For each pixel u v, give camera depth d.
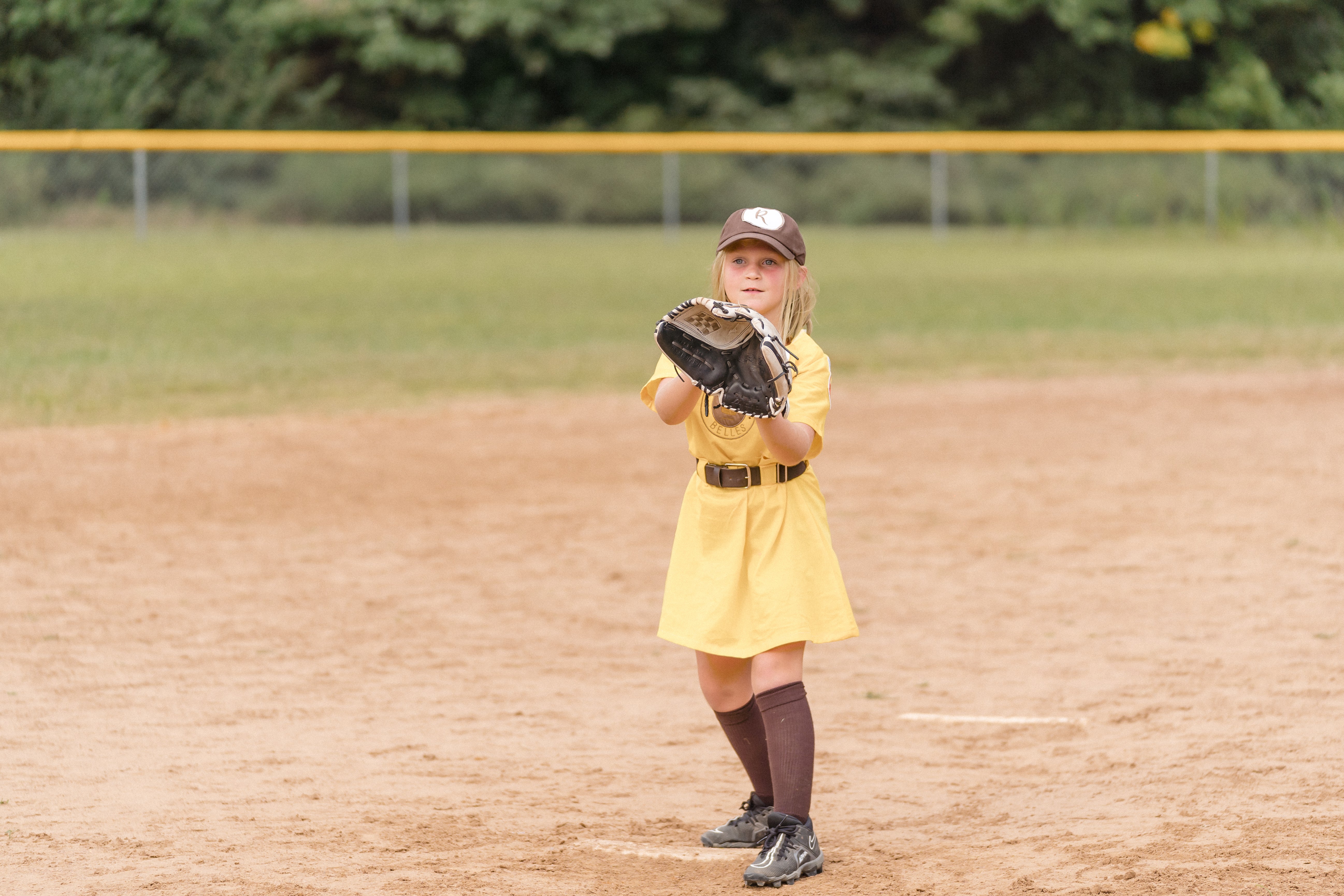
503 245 114.50
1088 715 20.50
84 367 54.16
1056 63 150.12
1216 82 147.88
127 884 14.34
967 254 110.38
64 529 32.31
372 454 40.94
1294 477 37.66
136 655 23.61
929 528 32.91
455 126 147.12
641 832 16.17
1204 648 23.64
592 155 134.50
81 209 118.25
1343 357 59.72
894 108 148.75
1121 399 51.03
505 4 142.12
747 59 152.38
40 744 19.23
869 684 22.41
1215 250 112.62
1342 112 147.88
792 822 14.75
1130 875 13.95
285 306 74.12
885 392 53.03
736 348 14.12
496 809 16.89
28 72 128.62
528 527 33.12
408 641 24.64
